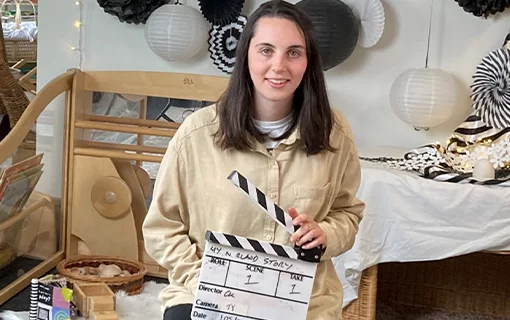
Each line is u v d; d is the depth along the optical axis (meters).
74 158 2.93
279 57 1.56
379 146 2.91
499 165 2.62
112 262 2.86
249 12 2.93
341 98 2.93
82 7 3.07
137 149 2.92
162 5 2.95
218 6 2.88
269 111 1.63
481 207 2.23
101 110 3.00
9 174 2.51
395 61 2.88
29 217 2.77
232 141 1.62
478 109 2.70
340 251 1.68
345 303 2.39
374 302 2.40
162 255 1.68
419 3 2.83
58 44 3.12
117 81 2.96
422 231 2.30
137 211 2.98
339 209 1.79
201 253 1.70
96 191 2.92
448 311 2.83
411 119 2.68
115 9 2.93
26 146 2.69
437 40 2.83
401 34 2.86
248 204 1.62
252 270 1.54
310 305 1.64
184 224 1.73
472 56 2.81
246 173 1.63
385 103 2.90
